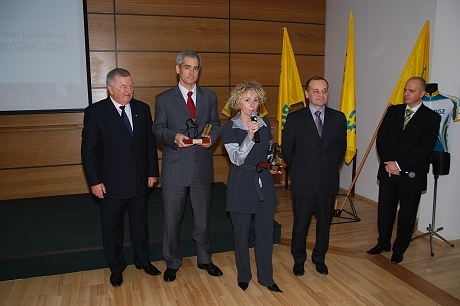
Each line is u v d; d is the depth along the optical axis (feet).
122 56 15.39
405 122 10.03
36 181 15.10
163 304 8.34
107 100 8.68
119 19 15.16
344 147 9.13
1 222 11.99
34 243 10.28
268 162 8.02
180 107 8.68
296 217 9.30
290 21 17.56
